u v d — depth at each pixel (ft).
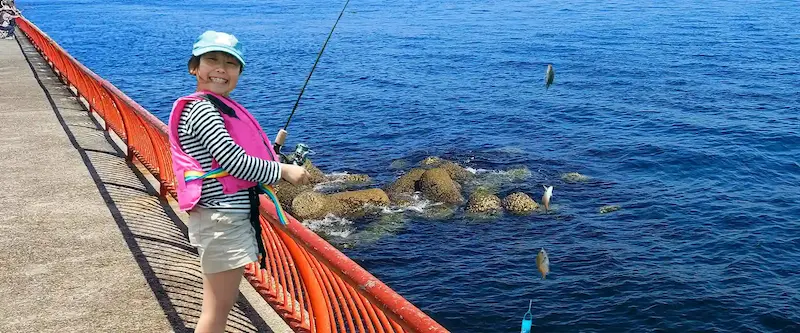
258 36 277.44
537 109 120.78
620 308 45.44
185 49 228.84
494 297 47.16
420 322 8.48
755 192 72.18
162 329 16.47
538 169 80.33
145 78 167.73
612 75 158.10
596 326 43.14
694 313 44.83
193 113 9.94
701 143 93.40
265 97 139.64
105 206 25.77
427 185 66.33
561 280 49.60
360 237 57.88
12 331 16.37
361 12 401.08
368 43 242.78
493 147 91.66
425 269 52.01
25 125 40.65
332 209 61.77
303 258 12.72
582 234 58.95
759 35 230.48
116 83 160.66
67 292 18.45
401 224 60.49
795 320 43.70
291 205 61.93
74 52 227.20
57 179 29.48
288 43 249.34
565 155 87.40
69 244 21.89
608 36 239.71
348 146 93.50
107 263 20.36
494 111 119.14
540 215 62.80
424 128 105.29
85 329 16.48
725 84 142.31
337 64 190.19
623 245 56.44
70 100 49.39
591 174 78.54
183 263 20.49
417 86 149.38
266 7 470.39
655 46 209.05
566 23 295.07
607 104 124.26
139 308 17.53
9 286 18.84
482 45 225.56
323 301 12.67
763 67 163.94
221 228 10.37
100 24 345.92
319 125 110.01
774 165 82.89
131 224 23.81
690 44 211.61
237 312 16.93
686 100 126.21
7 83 57.06
